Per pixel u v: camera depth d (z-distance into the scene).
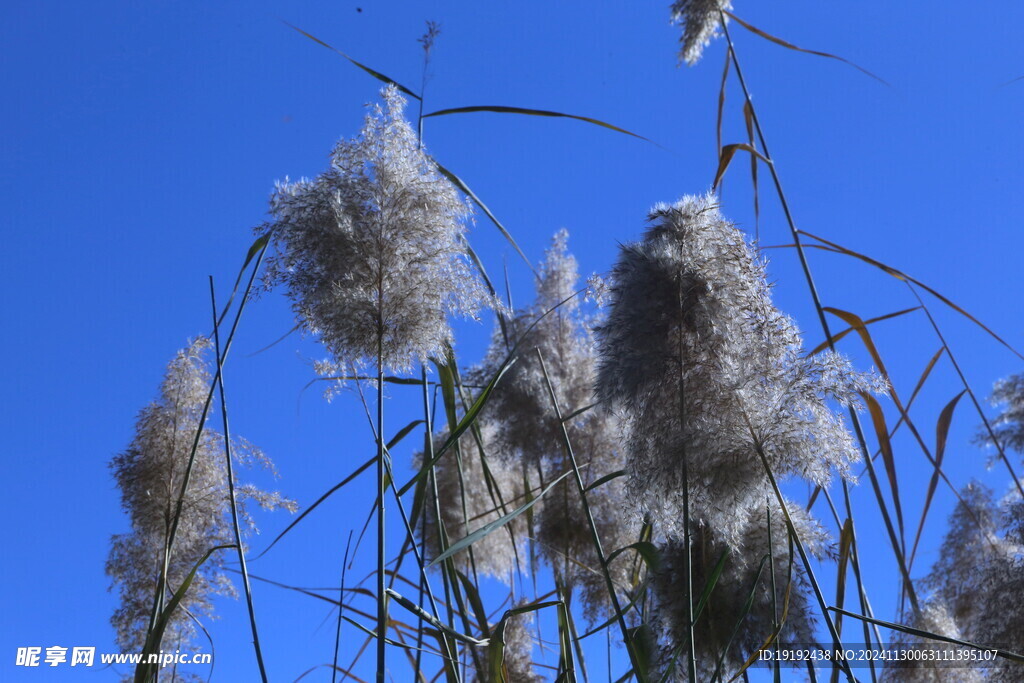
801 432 1.32
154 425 1.74
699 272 1.35
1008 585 1.56
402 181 1.43
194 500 1.72
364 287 1.41
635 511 1.42
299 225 1.42
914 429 1.47
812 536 1.46
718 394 1.32
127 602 1.74
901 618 1.55
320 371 1.40
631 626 1.57
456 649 1.35
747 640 1.41
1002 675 1.52
